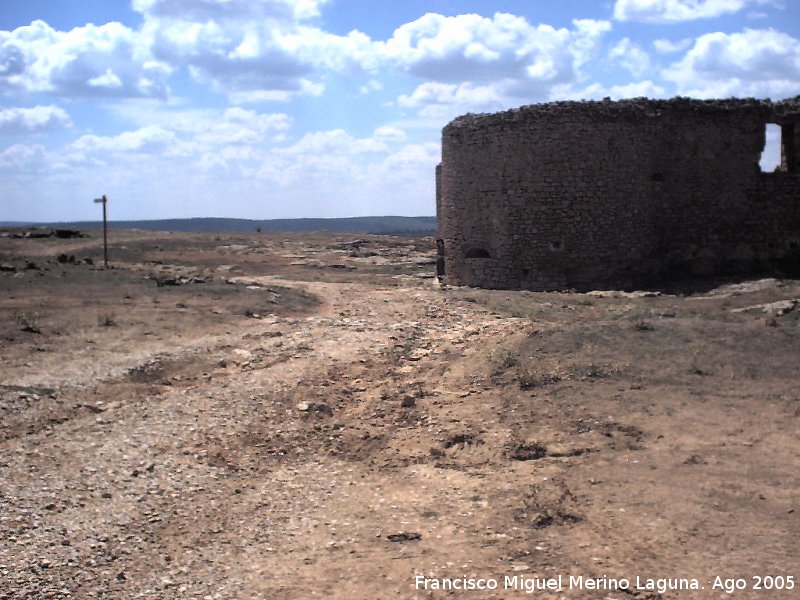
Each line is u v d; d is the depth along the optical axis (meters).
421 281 34.94
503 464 10.49
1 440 10.94
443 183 32.03
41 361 14.94
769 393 12.55
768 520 8.08
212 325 19.56
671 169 29.17
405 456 11.09
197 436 11.58
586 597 6.76
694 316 19.45
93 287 25.31
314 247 59.78
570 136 28.12
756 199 29.88
